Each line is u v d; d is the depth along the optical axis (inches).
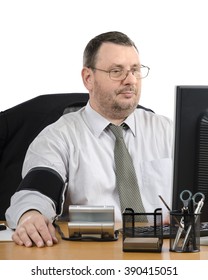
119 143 114.7
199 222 83.4
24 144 129.0
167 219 104.9
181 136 85.7
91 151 115.0
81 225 90.7
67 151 115.0
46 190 103.1
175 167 86.0
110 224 90.2
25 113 130.0
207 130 85.1
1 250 85.6
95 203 113.1
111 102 114.7
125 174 112.9
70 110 129.3
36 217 92.0
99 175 113.6
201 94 85.4
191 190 86.2
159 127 121.3
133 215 85.1
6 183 128.5
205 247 86.2
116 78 114.5
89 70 117.6
